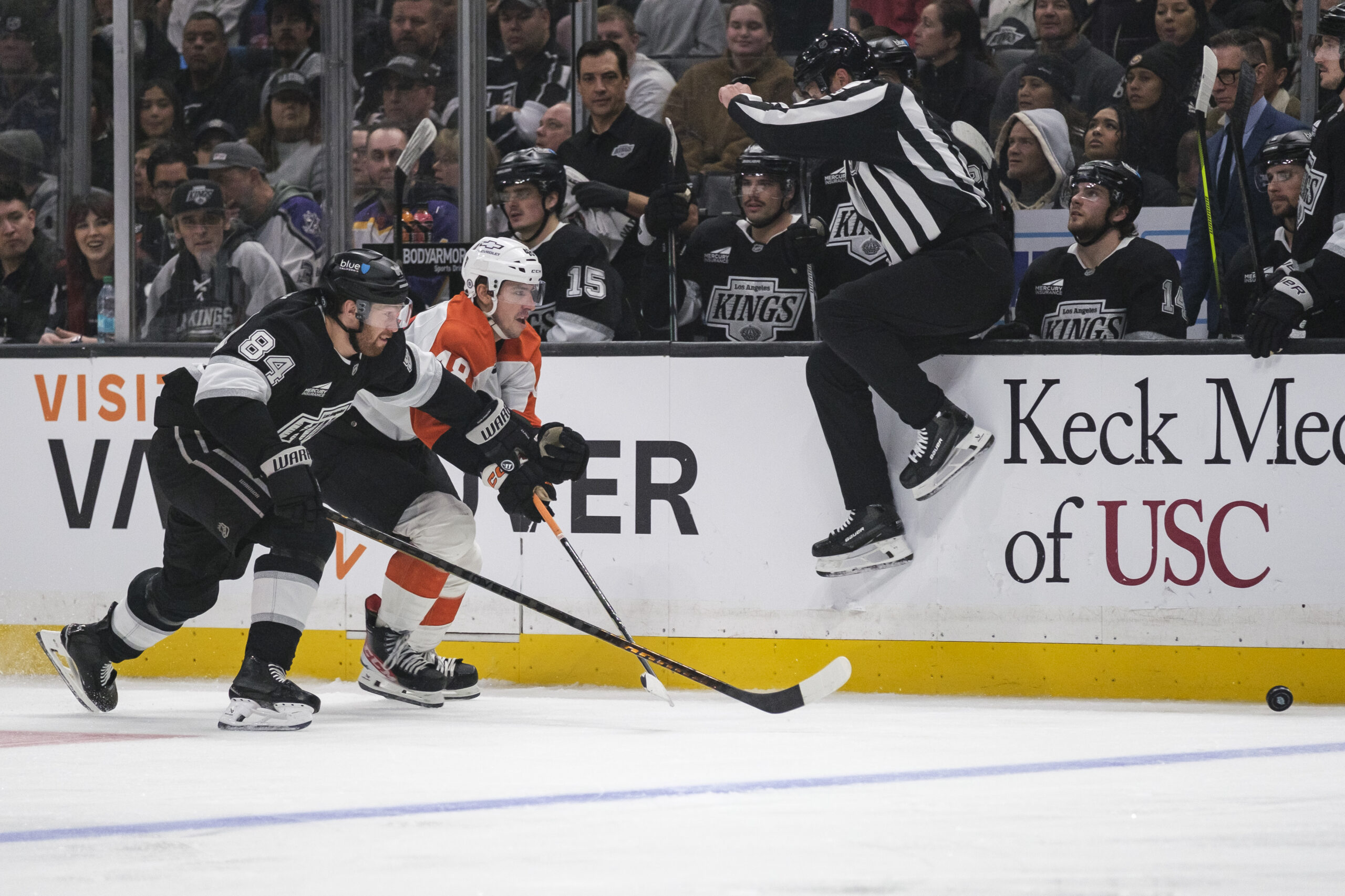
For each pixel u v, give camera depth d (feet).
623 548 53.31
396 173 58.90
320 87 66.23
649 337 60.08
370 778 29.01
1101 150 59.67
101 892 18.71
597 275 56.54
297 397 39.70
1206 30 58.70
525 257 44.93
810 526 51.93
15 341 65.92
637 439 53.16
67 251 65.05
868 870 20.06
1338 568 48.57
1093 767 30.96
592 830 23.11
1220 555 49.42
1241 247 57.06
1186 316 57.77
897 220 49.06
